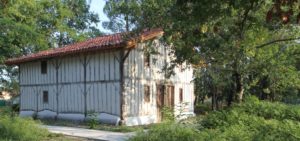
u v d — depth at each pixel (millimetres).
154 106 23281
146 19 20000
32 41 31047
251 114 14562
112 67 21781
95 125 20203
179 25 7801
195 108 34844
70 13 41031
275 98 29109
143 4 20125
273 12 5652
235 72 20281
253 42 14781
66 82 24516
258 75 21547
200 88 31812
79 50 22281
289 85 23234
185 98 26266
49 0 39312
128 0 21219
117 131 18203
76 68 23875
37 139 15016
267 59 19609
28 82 27828
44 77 26359
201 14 6281
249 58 19500
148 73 22969
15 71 41125
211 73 22250
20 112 28438
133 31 20516
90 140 15250
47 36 39906
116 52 21594
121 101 21188
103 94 22141
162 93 24031
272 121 12234
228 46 14055
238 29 9508
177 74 25438
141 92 22391
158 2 18406
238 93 20859
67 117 24281
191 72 26922
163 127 11812
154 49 22500
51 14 39875
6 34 29547
